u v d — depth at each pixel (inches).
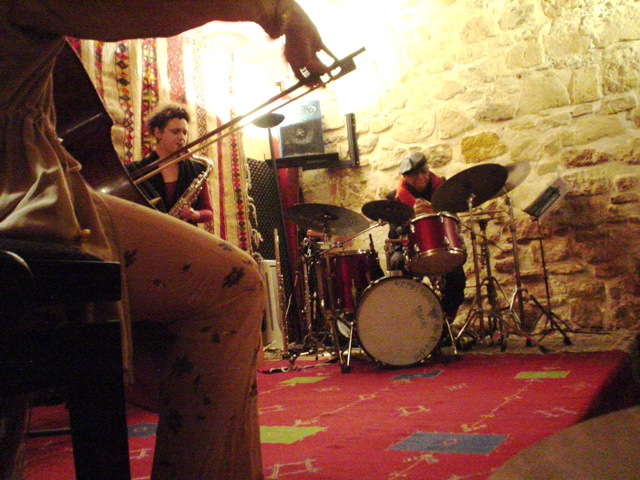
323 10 215.3
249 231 197.5
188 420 33.0
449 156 204.5
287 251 205.2
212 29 196.1
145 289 30.5
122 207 30.2
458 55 205.8
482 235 166.4
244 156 202.5
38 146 25.7
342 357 142.8
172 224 31.9
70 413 20.3
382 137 217.9
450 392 98.5
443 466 54.2
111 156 37.6
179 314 33.1
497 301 166.4
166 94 177.3
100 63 157.2
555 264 184.9
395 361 137.3
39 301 19.1
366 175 220.5
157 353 35.7
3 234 22.1
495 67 199.8
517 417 73.0
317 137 219.1
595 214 181.2
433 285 163.6
